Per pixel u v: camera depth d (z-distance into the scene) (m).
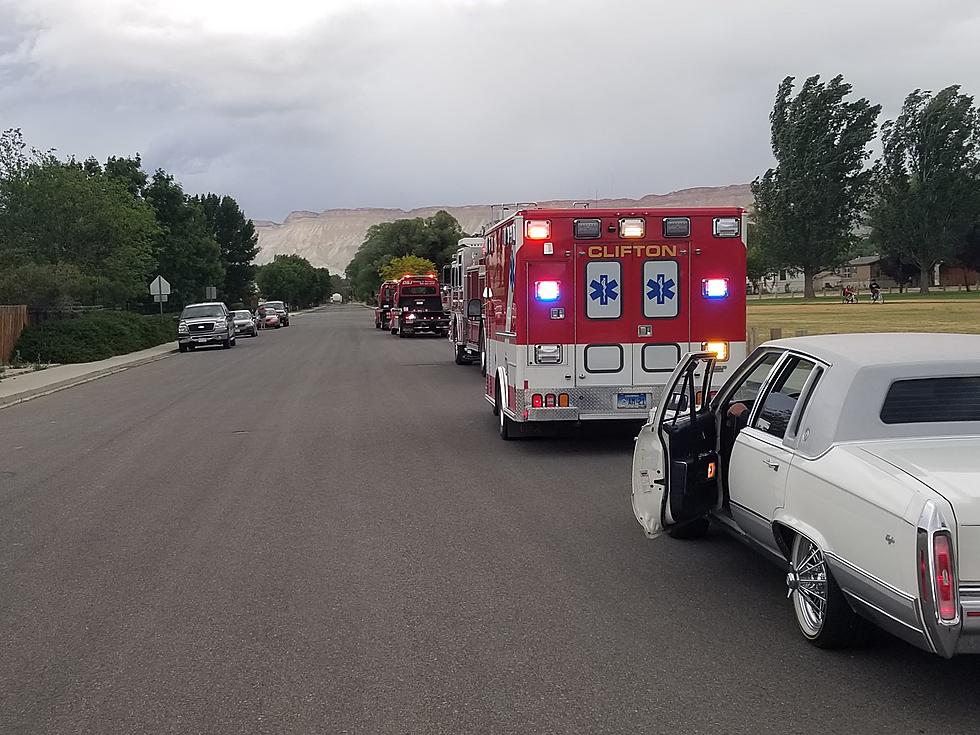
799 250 104.12
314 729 4.66
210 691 5.14
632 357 12.38
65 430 16.23
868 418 5.40
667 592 6.80
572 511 9.36
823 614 5.51
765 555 6.46
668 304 12.37
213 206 94.69
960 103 105.50
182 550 8.08
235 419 16.91
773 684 5.13
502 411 13.64
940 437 5.32
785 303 89.00
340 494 10.26
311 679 5.28
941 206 106.19
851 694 4.99
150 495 10.42
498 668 5.40
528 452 12.89
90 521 9.24
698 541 8.22
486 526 8.77
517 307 12.33
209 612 6.46
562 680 5.21
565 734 4.55
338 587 6.98
